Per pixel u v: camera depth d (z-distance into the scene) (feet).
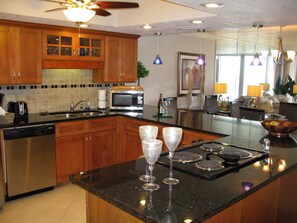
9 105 12.98
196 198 4.88
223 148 7.76
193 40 25.18
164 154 7.11
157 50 21.52
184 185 5.41
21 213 10.80
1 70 12.15
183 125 11.64
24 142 11.61
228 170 6.12
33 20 12.23
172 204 4.66
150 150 5.10
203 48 26.76
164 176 5.84
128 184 5.46
